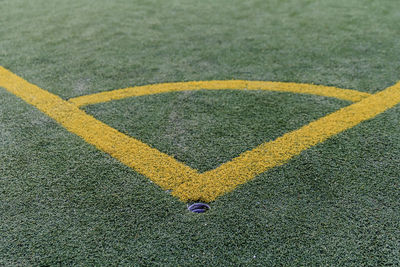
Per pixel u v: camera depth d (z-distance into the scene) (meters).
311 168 2.14
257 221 1.78
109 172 2.14
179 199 1.93
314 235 1.70
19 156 2.29
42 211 1.86
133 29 4.76
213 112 2.80
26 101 3.02
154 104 2.94
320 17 5.07
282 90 3.15
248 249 1.63
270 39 4.34
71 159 2.26
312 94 3.08
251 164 2.19
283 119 2.69
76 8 5.67
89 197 1.95
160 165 2.20
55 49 4.14
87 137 2.49
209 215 1.82
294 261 1.58
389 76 3.40
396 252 1.62
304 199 1.91
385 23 4.78
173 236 1.71
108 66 3.70
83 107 2.92
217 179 2.07
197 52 4.02
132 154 2.30
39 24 4.96
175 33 4.60
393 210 1.83
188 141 2.44
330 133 2.50
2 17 5.25
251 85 3.26
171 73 3.53
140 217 1.81
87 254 1.63
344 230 1.72
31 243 1.68
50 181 2.07
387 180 2.03
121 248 1.65
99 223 1.78
